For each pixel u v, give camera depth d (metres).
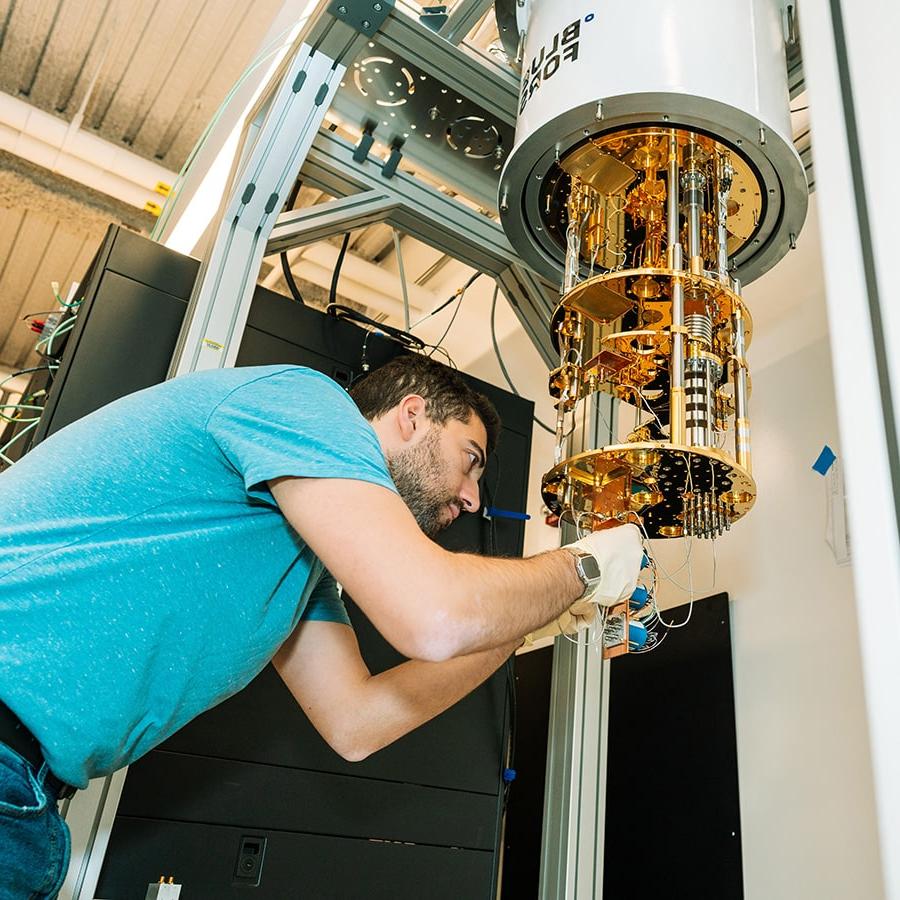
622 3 0.94
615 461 0.83
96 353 1.23
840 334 0.37
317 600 1.02
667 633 1.60
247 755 1.13
